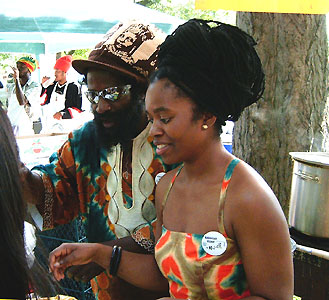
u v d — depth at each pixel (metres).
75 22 5.01
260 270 0.98
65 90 6.10
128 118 1.50
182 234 1.06
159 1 17.84
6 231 0.84
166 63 1.02
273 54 2.65
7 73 6.44
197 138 1.03
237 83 1.02
